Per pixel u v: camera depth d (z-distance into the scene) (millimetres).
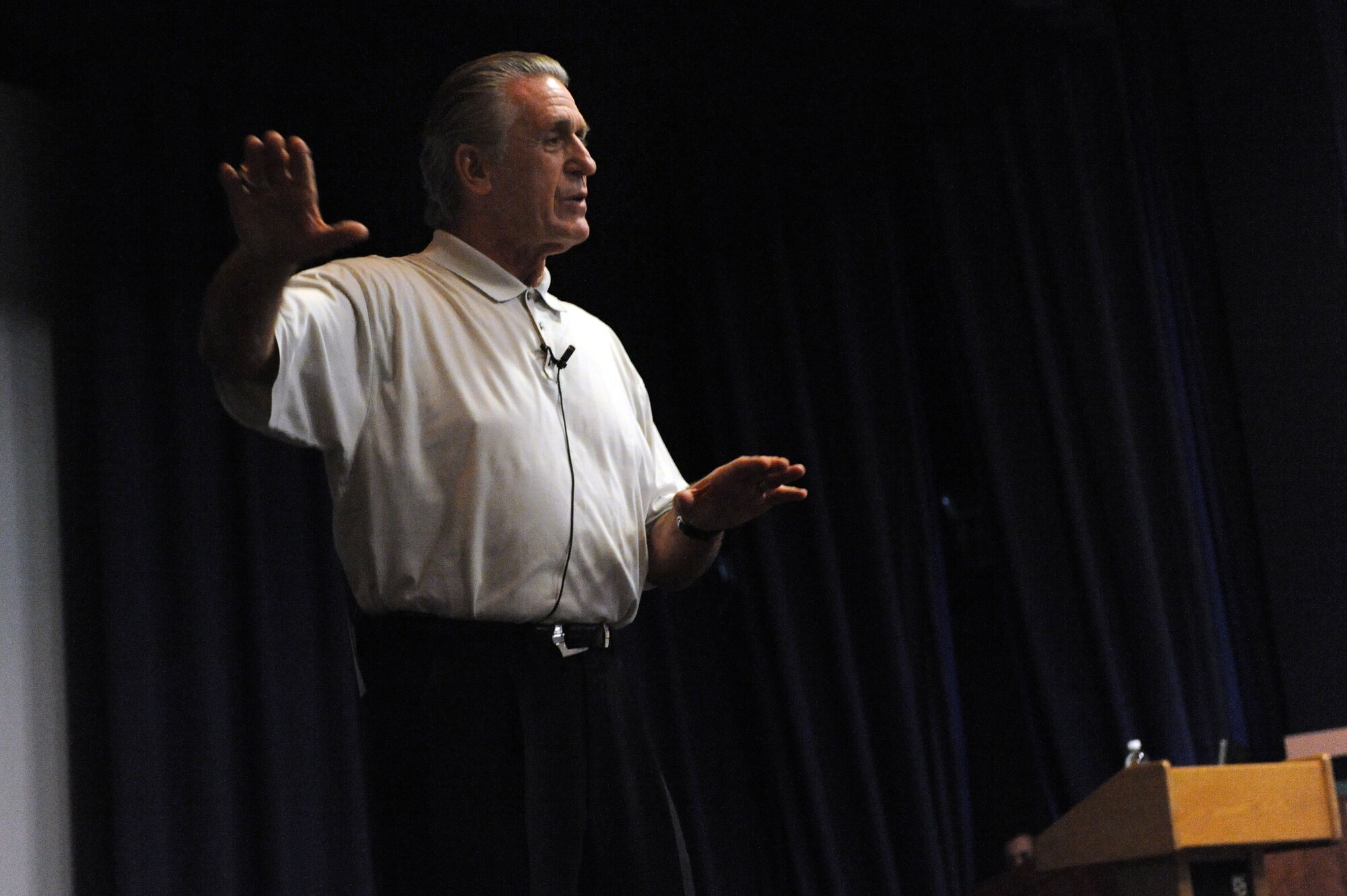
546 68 3207
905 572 6816
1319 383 6273
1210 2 6699
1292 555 6297
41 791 5172
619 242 7113
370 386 2764
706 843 6484
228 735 5449
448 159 3115
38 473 5402
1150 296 6617
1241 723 6406
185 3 5734
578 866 2695
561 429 2904
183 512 5504
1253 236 6508
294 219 2260
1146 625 6379
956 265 6848
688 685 6805
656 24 6648
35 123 5672
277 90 6066
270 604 5688
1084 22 6762
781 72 6938
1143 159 6812
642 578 3016
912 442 6891
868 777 6570
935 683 6742
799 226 7105
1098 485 6559
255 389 2504
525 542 2754
